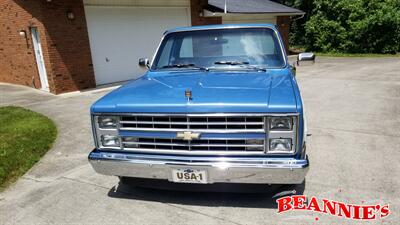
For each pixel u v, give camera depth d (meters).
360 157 4.78
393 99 8.37
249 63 4.24
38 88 12.15
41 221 3.54
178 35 4.64
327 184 4.00
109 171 3.49
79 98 10.27
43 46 10.69
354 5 23.03
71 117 7.95
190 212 3.54
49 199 4.00
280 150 3.08
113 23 12.29
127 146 3.40
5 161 5.08
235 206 3.60
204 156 3.20
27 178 4.67
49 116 8.12
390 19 21.38
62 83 11.05
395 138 5.51
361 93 9.26
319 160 4.71
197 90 3.44
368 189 3.85
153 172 3.34
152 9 13.52
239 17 19.00
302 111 3.02
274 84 3.54
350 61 18.42
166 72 4.36
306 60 4.69
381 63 16.83
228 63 4.26
